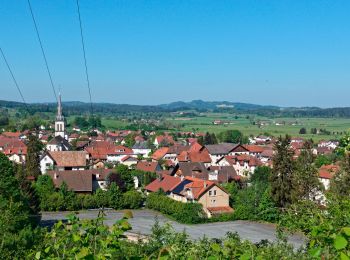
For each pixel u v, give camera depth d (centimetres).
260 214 5209
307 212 1560
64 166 8231
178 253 798
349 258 521
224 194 5500
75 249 678
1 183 3697
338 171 4219
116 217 5231
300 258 1310
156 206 5784
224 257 729
